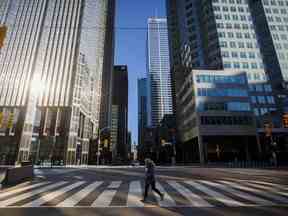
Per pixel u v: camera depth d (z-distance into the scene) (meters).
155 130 117.50
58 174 20.28
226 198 8.29
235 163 40.12
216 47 61.69
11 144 57.94
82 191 10.11
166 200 7.97
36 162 55.22
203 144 47.59
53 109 63.69
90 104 79.19
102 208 6.84
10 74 66.75
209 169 27.72
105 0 118.12
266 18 69.81
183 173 20.73
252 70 59.72
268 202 7.57
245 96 50.75
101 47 102.12
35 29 73.19
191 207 6.91
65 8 76.38
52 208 6.88
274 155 33.59
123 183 13.01
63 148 59.03
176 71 81.56
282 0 72.50
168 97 185.12
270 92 59.16
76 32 72.56
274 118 56.62
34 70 66.69
